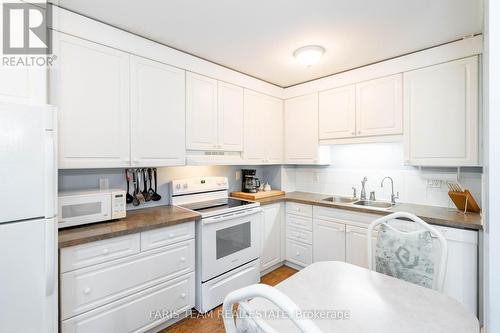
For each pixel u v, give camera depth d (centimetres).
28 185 118
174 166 239
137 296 174
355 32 191
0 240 111
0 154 111
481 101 192
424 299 107
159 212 215
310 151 303
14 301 115
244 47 216
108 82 181
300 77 291
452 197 214
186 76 226
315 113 296
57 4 157
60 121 160
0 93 120
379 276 127
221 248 222
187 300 202
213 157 250
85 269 151
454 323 91
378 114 246
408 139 227
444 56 207
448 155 207
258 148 295
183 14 168
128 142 191
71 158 164
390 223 212
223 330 193
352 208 238
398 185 262
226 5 159
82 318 150
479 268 175
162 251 187
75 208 165
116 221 184
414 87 223
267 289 64
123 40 187
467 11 163
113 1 154
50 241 124
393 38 199
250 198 283
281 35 195
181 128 222
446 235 186
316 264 142
